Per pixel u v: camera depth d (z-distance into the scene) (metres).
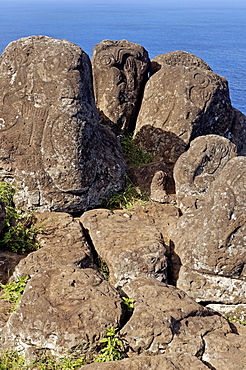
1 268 5.82
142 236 6.23
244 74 53.69
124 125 9.88
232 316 5.97
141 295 5.09
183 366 4.28
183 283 6.01
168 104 9.22
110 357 4.37
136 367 4.18
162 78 9.43
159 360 4.29
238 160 5.97
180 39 105.94
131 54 9.84
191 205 7.56
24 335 4.45
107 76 9.67
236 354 4.66
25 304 4.62
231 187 5.77
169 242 6.65
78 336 4.36
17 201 7.05
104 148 7.93
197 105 9.08
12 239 6.20
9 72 7.06
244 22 190.00
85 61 7.16
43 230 6.37
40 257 5.64
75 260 5.64
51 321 4.41
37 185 7.03
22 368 4.47
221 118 9.58
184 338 4.70
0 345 4.67
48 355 4.45
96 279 5.02
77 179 7.06
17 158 7.03
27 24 154.38
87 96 7.16
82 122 7.00
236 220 5.69
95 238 6.31
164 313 4.77
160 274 5.81
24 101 7.03
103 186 7.58
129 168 8.40
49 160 6.99
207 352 4.70
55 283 4.87
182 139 9.05
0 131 7.05
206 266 5.85
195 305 5.07
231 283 5.91
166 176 8.14
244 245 5.73
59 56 6.91
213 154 7.70
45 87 6.95
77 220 7.09
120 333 4.56
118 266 5.73
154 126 9.34
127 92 9.77
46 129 6.97
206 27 155.12
